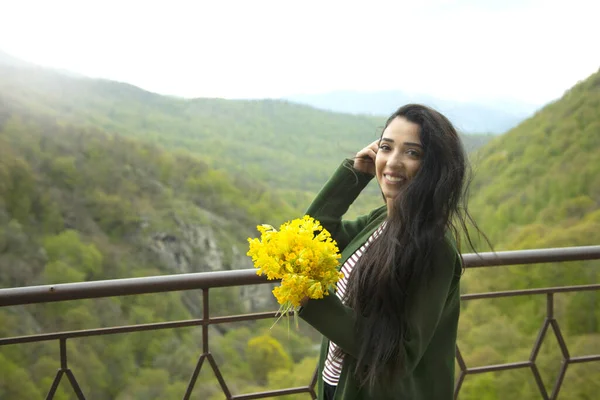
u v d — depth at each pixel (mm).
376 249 1170
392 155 1217
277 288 1073
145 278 1679
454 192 1162
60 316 19656
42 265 25125
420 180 1151
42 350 18234
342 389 1221
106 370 18906
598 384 10859
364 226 1480
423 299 1112
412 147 1194
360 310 1150
